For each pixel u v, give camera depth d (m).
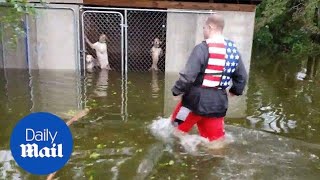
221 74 3.89
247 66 7.82
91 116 5.20
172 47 7.77
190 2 7.50
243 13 7.52
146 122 5.01
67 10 7.47
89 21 7.97
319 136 4.73
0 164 3.75
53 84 6.70
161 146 4.22
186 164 3.84
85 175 3.60
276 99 6.34
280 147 4.28
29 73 7.40
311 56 12.16
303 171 3.74
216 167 3.79
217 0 7.58
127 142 4.36
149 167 3.78
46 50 7.64
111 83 6.92
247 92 6.73
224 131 4.61
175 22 7.64
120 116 5.23
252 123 5.14
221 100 4.01
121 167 3.77
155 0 7.57
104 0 7.58
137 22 8.30
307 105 6.05
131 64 8.23
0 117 5.05
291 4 14.18
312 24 13.21
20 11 5.25
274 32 14.99
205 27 3.92
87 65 7.82
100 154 4.04
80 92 6.29
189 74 3.77
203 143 4.23
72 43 7.63
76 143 4.30
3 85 6.58
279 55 12.45
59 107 5.52
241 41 7.66
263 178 3.59
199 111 3.99
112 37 8.25
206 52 3.82
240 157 3.99
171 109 5.55
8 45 7.51
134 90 6.51
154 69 8.10
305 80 7.98
